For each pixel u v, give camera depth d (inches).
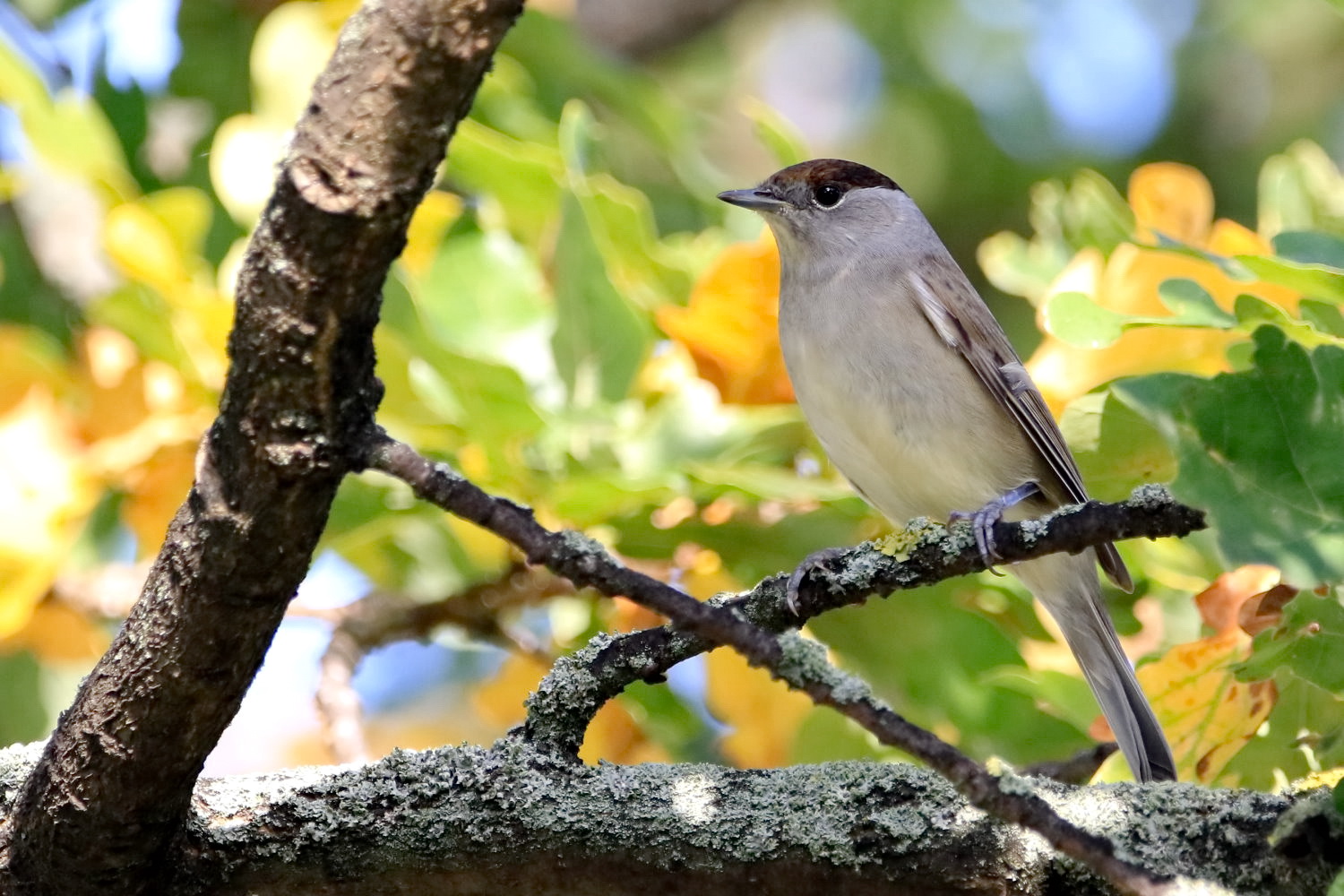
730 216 418.6
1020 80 573.0
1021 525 219.5
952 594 305.0
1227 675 265.9
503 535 186.4
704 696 334.3
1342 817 194.4
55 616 325.4
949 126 569.9
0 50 321.1
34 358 318.3
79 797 205.6
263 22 385.7
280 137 328.5
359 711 333.7
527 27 404.8
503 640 346.9
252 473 185.3
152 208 310.2
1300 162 319.9
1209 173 562.3
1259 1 573.0
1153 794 210.2
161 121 389.4
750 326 331.9
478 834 215.9
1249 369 192.2
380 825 216.7
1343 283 230.7
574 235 307.1
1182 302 240.5
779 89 585.9
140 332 310.8
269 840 216.4
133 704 198.8
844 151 572.1
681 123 417.4
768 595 230.5
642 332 311.3
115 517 362.0
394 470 186.1
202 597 192.2
